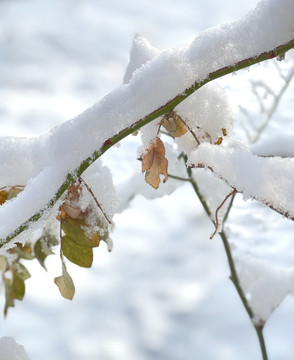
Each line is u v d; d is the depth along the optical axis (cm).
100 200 90
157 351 399
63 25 765
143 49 93
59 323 405
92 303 425
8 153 86
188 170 124
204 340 406
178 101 80
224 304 432
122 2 818
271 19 77
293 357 356
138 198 503
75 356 382
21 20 772
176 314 426
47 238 100
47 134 86
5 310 102
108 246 89
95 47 720
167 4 810
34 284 414
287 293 121
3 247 80
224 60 79
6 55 693
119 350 395
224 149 81
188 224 488
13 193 87
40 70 665
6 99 612
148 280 449
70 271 446
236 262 124
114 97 81
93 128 80
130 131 80
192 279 452
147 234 479
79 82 655
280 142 128
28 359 84
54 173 79
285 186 76
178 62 80
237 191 79
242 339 402
